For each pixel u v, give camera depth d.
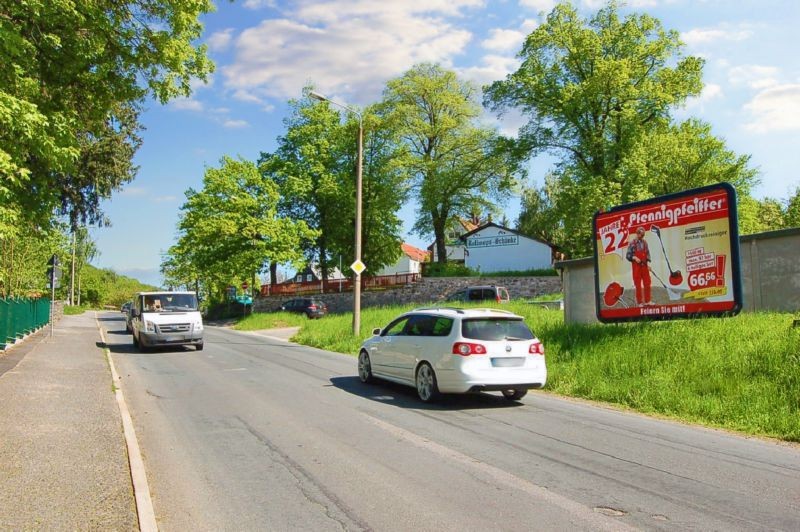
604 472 6.16
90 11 10.34
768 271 15.75
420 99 53.31
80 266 83.06
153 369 15.01
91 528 4.36
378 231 55.56
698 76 39.50
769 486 5.73
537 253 55.38
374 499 5.29
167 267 71.38
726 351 10.88
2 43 8.66
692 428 8.47
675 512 5.00
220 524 4.70
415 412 9.41
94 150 27.75
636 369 11.34
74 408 8.90
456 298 41.25
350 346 20.17
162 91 12.38
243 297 53.28
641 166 36.88
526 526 4.66
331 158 53.53
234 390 11.51
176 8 11.62
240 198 45.09
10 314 18.48
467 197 52.84
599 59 39.50
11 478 5.48
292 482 5.78
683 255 13.17
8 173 8.79
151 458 6.64
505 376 9.73
